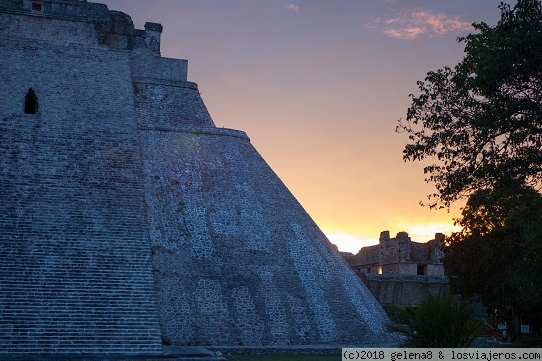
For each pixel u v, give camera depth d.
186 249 25.92
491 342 27.91
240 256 26.38
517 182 17.30
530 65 15.91
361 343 25.14
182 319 23.67
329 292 26.48
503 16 16.50
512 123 16.20
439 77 17.52
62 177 25.47
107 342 19.98
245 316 24.53
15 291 20.72
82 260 22.38
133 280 22.17
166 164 28.95
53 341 19.59
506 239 22.44
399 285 45.44
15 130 27.11
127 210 24.84
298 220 29.06
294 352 22.94
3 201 23.77
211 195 28.31
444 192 17.72
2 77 29.58
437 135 17.48
